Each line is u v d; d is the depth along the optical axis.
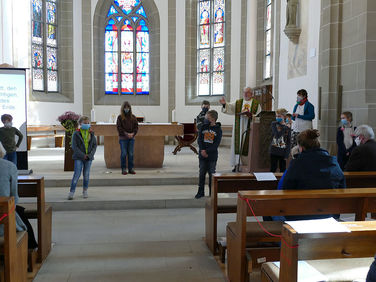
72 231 4.57
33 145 12.09
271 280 2.27
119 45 14.08
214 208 3.74
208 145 5.53
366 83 5.93
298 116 6.47
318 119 7.05
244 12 12.38
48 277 3.25
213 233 3.76
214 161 5.59
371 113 5.87
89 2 13.54
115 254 3.80
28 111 12.03
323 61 6.81
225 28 13.05
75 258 3.69
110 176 6.91
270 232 3.04
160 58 13.95
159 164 8.00
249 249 3.02
